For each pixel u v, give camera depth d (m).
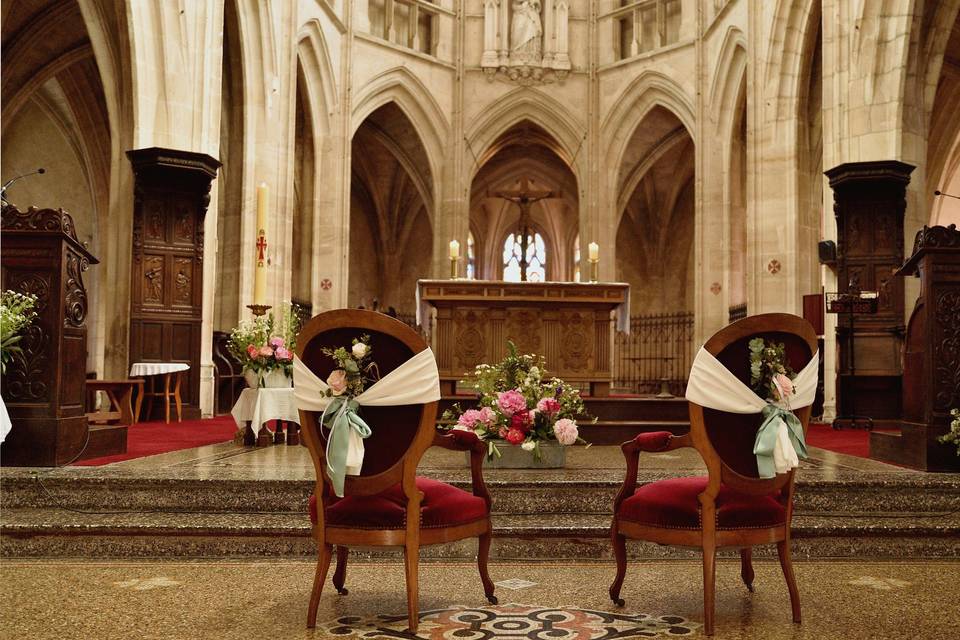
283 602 4.75
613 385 29.50
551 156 29.52
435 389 4.45
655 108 23.58
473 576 5.42
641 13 23.06
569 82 23.89
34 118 21.81
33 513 6.31
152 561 5.71
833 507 6.72
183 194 13.66
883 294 13.03
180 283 13.64
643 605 4.76
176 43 13.95
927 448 7.41
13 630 4.13
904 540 6.09
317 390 4.45
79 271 7.81
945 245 7.59
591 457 8.69
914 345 8.10
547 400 7.57
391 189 29.36
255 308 9.66
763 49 17.36
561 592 5.04
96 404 14.66
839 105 13.80
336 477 4.28
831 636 4.18
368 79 21.94
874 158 13.39
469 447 4.98
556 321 10.77
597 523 6.17
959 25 19.28
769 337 4.64
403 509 4.42
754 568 5.68
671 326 28.88
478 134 23.94
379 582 5.24
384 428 4.47
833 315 14.27
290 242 17.88
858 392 13.09
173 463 7.59
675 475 7.04
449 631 4.24
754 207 17.28
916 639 4.12
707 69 20.97
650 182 28.70
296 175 22.62
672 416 10.55
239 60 16.83
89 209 22.69
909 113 13.30
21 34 18.84
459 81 23.73
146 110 13.74
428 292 10.66
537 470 7.45
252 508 6.43
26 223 7.27
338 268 20.78
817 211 17.31
